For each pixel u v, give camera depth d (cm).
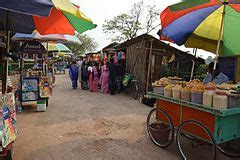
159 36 608
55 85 1531
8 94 364
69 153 444
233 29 491
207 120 380
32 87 762
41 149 457
